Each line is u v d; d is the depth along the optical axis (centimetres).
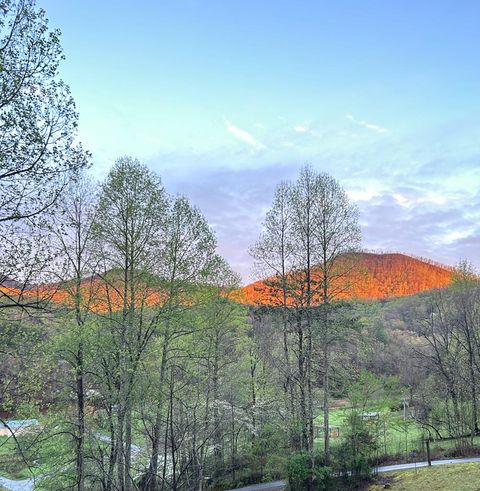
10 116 1121
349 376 2675
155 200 2019
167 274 2077
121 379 1872
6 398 1506
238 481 2791
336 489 2320
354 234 3316
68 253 1714
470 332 3784
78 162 1270
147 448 2473
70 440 1859
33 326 1417
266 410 2742
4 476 2691
